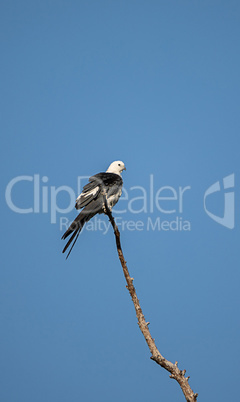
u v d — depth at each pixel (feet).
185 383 21.83
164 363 22.12
